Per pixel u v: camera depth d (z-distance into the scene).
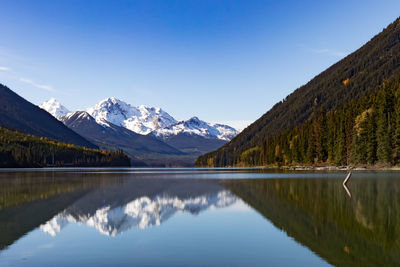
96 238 23.66
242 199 42.56
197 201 41.47
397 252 19.94
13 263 18.42
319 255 19.50
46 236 24.19
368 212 31.75
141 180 84.00
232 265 17.98
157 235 24.42
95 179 89.31
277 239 23.00
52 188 60.19
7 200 43.16
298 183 64.00
